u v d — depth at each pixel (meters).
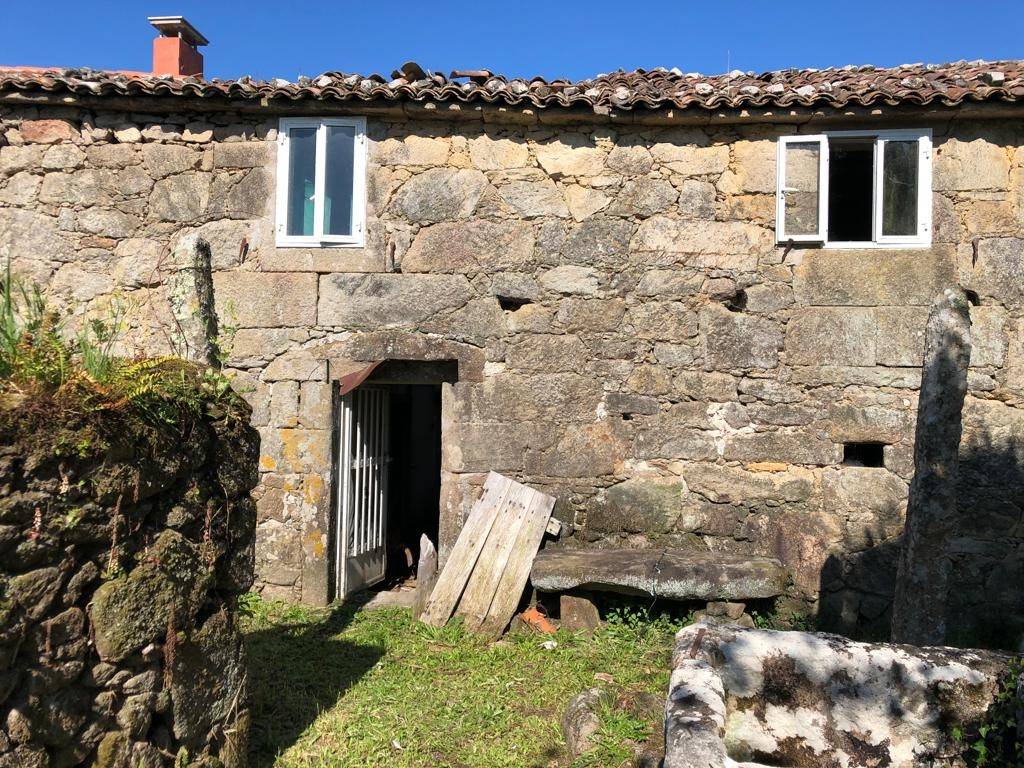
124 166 6.83
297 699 4.77
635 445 6.64
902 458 6.32
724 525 6.53
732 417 6.55
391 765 4.09
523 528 6.46
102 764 3.02
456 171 6.72
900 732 3.14
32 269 6.81
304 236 6.80
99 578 3.05
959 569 6.23
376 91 6.35
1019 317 6.24
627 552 6.38
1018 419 6.22
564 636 5.96
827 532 6.38
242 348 6.82
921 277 6.34
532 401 6.70
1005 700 3.01
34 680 2.75
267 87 6.45
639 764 3.88
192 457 3.49
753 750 3.19
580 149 6.67
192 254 4.46
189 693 3.44
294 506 6.79
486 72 6.92
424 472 10.33
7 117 6.82
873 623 6.27
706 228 6.59
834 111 6.23
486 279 6.72
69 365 3.08
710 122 6.47
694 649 3.24
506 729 4.54
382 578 7.82
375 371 7.02
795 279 6.50
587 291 6.67
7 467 2.67
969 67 7.38
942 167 6.34
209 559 3.58
